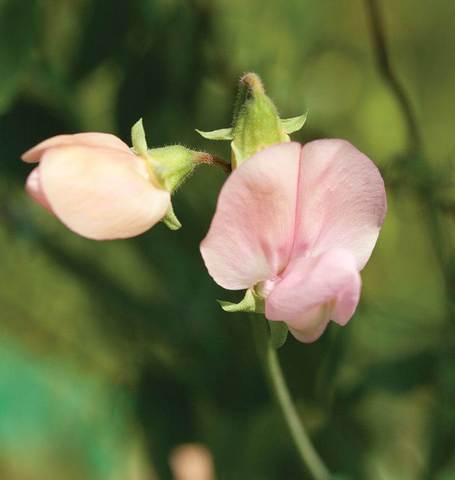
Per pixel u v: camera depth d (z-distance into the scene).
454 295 0.56
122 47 0.54
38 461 0.62
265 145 0.45
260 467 0.56
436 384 0.56
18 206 0.56
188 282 0.55
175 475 0.56
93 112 0.56
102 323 0.58
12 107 0.54
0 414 0.61
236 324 0.55
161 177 0.46
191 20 0.55
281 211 0.45
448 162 0.56
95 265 0.56
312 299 0.45
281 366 0.54
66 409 0.61
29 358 0.60
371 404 0.58
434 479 0.56
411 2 0.67
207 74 0.56
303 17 0.60
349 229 0.45
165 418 0.56
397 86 0.56
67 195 0.45
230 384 0.56
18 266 0.59
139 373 0.57
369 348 0.58
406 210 0.58
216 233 0.45
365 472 0.56
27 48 0.51
